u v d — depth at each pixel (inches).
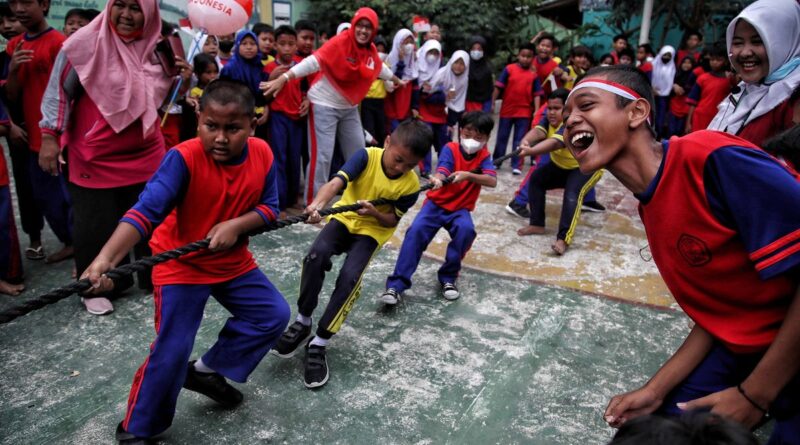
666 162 53.6
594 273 151.8
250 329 85.6
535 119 182.5
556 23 521.7
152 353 78.3
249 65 187.2
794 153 61.8
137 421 78.0
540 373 104.8
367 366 105.3
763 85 102.7
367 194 109.7
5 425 86.6
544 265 156.2
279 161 193.9
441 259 157.9
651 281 147.6
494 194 228.7
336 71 179.6
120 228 69.7
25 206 146.5
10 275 131.6
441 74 256.2
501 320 124.1
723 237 52.4
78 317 119.6
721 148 50.8
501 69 458.9
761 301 53.9
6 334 112.2
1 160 125.6
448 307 129.6
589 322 124.3
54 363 103.1
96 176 117.3
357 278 102.7
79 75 108.8
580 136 55.8
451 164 133.0
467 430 89.2
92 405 92.1
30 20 130.1
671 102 345.7
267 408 92.8
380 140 249.1
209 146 74.7
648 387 59.0
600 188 244.4
